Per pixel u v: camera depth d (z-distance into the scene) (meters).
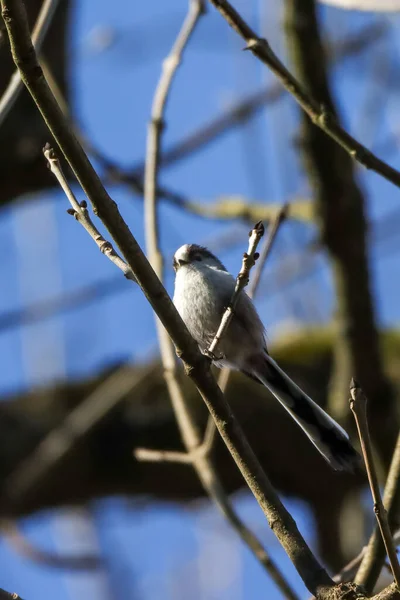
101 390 10.81
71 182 10.62
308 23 9.24
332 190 9.52
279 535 5.33
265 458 11.29
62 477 10.93
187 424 7.25
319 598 5.00
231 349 7.61
